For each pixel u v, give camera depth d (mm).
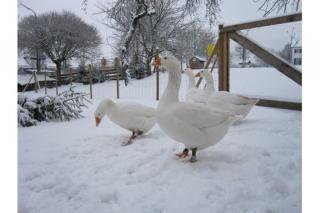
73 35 19844
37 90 17266
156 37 21750
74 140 4457
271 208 2244
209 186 2623
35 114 6430
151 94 12445
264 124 4938
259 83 6934
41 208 2449
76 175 3062
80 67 19672
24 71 19859
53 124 6074
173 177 2850
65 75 20109
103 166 3275
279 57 6449
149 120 4316
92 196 2586
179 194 2508
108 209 2359
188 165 3119
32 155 3771
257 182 2705
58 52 19516
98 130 5156
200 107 3107
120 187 2707
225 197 2436
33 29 17781
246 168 3023
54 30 18766
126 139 4359
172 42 22344
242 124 5008
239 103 4941
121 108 4148
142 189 2643
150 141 4168
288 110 6230
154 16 21266
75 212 2363
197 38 22031
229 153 3461
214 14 11992
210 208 2270
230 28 7191
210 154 3441
